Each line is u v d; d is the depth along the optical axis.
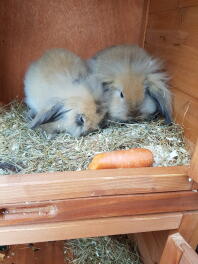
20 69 0.56
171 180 0.29
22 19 0.53
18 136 0.41
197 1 0.37
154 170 0.30
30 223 0.29
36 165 0.34
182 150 0.38
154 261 0.41
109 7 0.56
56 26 0.55
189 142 0.39
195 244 0.34
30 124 0.43
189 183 0.30
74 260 0.45
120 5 0.56
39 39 0.55
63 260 0.45
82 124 0.42
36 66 0.48
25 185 0.27
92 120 0.42
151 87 0.47
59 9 0.54
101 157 0.33
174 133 0.41
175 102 0.44
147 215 0.31
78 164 0.35
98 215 0.30
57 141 0.40
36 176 0.28
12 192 0.27
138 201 0.30
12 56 0.55
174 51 0.44
